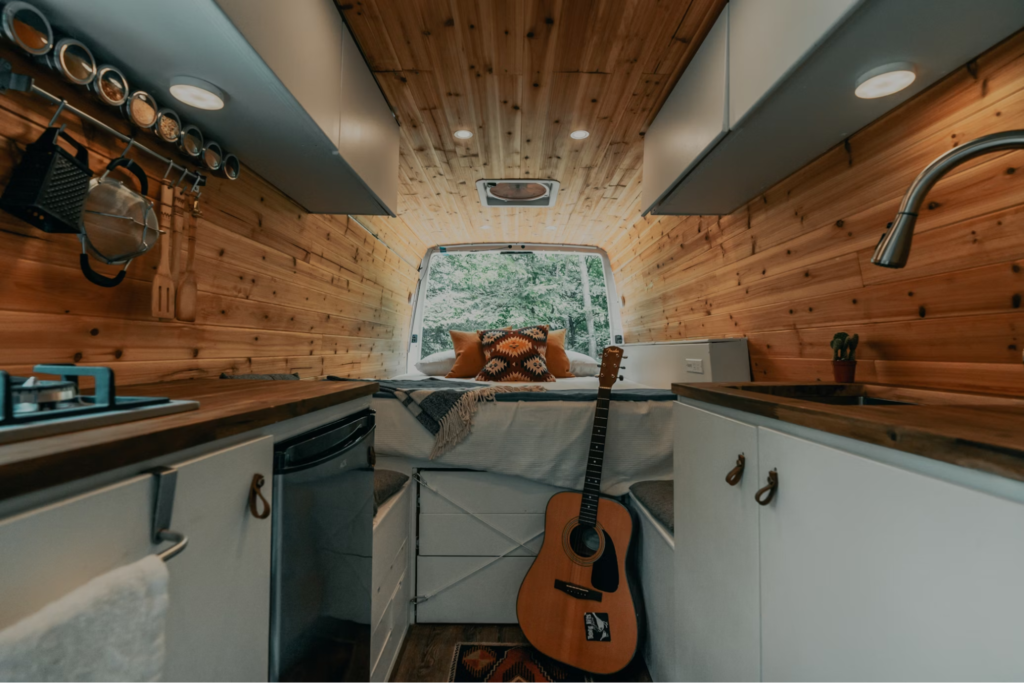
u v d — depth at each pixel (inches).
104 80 39.4
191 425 24.3
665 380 108.0
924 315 49.4
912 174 49.9
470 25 62.7
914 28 38.2
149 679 18.9
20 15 32.5
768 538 35.9
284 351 80.3
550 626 66.6
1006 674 18.8
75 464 17.8
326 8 55.3
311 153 59.6
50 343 38.4
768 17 47.1
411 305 188.2
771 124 54.6
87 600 16.5
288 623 33.6
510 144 98.7
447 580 80.2
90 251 39.7
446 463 80.7
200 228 57.1
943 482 21.9
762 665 36.5
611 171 113.1
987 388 43.1
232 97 46.4
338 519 43.1
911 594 23.4
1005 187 40.8
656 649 62.6
